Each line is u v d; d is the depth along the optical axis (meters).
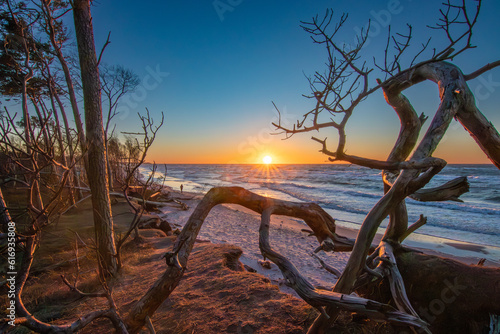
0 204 4.70
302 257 8.26
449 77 2.17
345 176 50.56
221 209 18.22
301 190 30.19
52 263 5.17
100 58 4.55
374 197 23.72
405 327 2.46
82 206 11.46
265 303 3.51
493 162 2.45
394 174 2.55
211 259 5.34
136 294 4.04
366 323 2.75
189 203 20.02
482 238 10.86
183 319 3.33
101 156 4.57
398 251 2.74
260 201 2.68
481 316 2.14
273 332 2.90
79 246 6.17
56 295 4.06
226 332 2.97
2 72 7.00
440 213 16.06
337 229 12.82
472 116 2.22
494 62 2.02
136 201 13.63
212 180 48.62
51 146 2.07
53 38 4.74
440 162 1.79
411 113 2.73
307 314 3.13
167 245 7.05
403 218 2.63
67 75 8.53
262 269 6.68
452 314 2.28
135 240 7.09
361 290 2.89
